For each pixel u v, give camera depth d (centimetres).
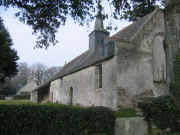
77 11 721
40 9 689
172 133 676
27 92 5122
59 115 568
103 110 657
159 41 1244
